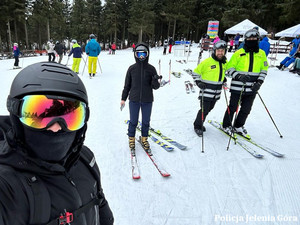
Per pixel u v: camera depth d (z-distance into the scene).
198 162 3.11
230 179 2.75
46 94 0.63
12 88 0.66
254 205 2.33
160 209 2.25
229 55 14.43
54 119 0.62
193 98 6.32
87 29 42.19
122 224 2.05
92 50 8.59
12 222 0.54
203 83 3.63
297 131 4.14
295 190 2.56
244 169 2.96
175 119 4.73
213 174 2.84
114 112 5.10
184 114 5.04
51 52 12.00
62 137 0.67
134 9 37.12
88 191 0.79
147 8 36.59
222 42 3.40
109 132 4.03
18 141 0.62
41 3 33.44
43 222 0.59
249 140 3.73
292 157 3.25
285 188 2.59
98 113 5.00
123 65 12.52
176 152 3.36
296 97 6.29
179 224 2.08
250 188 2.59
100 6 42.91
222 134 4.02
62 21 37.56
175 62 13.27
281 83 7.89
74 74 0.75
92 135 3.89
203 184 2.64
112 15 39.19
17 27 32.94
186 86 7.56
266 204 2.35
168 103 5.82
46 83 0.64
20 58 17.03
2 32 31.34
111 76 9.27
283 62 10.27
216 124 4.41
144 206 2.28
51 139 0.66
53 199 0.63
